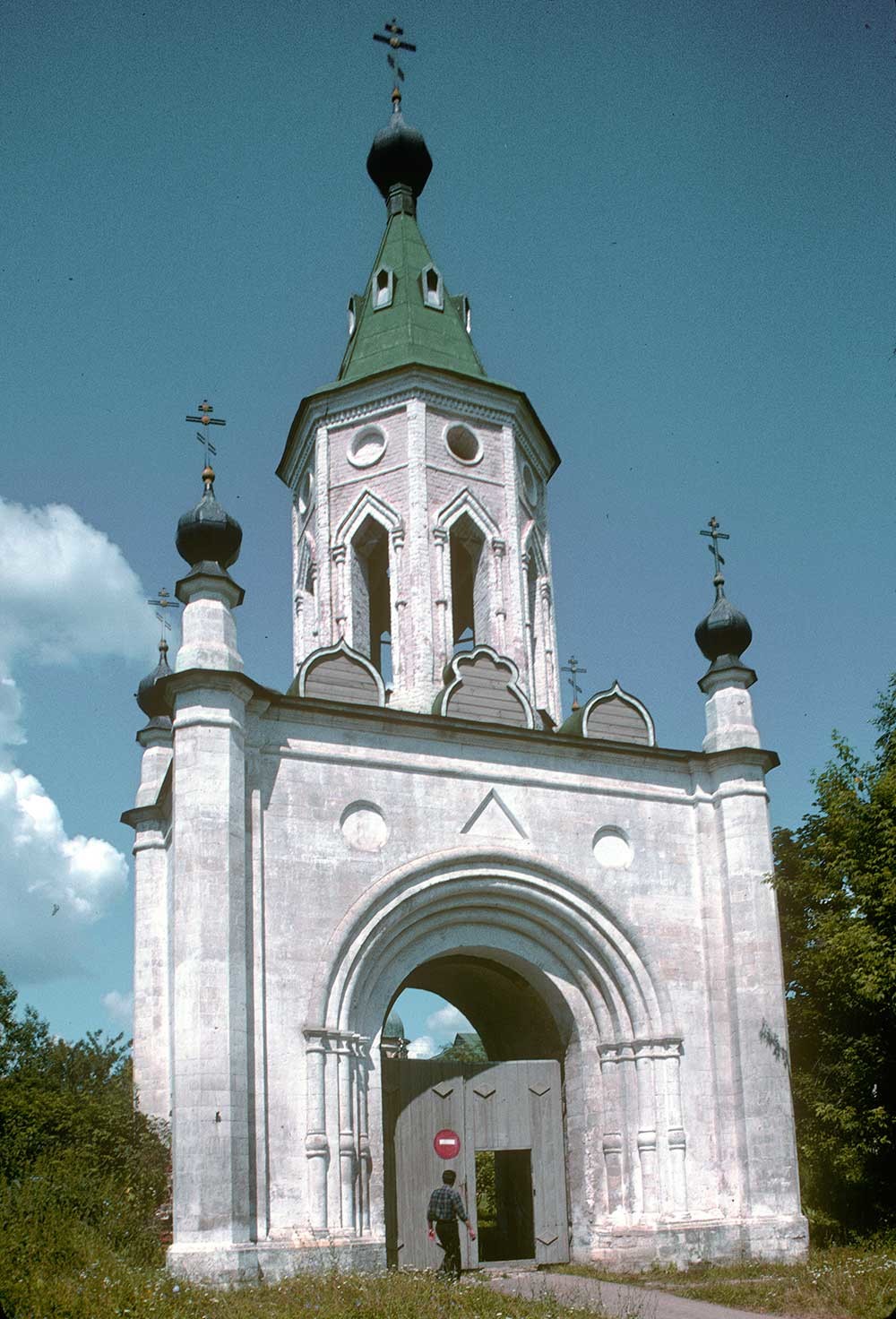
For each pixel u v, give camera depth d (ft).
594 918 83.61
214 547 78.33
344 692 82.12
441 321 106.73
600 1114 82.43
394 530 96.43
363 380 99.66
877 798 83.82
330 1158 70.90
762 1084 82.38
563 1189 82.48
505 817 82.84
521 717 87.10
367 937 75.66
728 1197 81.92
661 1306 64.90
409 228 111.34
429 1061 81.56
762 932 85.35
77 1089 91.66
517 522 100.01
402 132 113.80
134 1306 52.19
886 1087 86.53
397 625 94.43
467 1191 80.12
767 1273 75.10
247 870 73.67
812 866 89.71
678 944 86.07
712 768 90.02
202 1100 67.10
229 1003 69.15
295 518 108.17
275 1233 68.54
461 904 80.64
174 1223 65.87
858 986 79.92
